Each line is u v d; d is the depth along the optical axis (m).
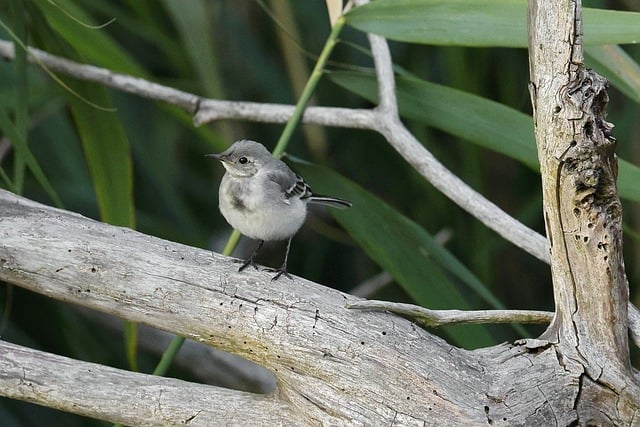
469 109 5.70
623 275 5.54
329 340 5.54
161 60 6.25
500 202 6.07
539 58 5.50
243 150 5.66
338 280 6.20
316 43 6.00
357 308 5.54
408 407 5.53
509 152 5.69
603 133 5.51
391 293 6.05
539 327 6.04
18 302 5.96
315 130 5.94
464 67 5.93
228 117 5.78
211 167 6.19
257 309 5.54
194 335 5.55
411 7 5.66
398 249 5.70
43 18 5.75
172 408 5.54
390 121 5.71
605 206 5.52
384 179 6.08
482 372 5.54
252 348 5.55
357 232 5.71
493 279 6.01
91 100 5.77
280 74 6.03
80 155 6.00
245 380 5.97
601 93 5.50
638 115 5.97
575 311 5.54
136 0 5.90
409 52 6.02
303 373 5.54
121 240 5.56
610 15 5.60
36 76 5.89
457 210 6.00
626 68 5.69
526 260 6.07
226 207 5.66
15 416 5.96
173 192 5.97
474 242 5.97
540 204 5.96
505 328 6.04
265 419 5.55
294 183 5.67
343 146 6.07
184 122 5.86
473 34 5.64
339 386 5.54
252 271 5.56
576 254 5.53
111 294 5.55
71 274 5.55
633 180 5.65
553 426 5.53
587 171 5.51
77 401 5.54
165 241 5.57
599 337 5.54
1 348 5.54
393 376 5.53
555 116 5.50
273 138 6.05
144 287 5.55
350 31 6.00
